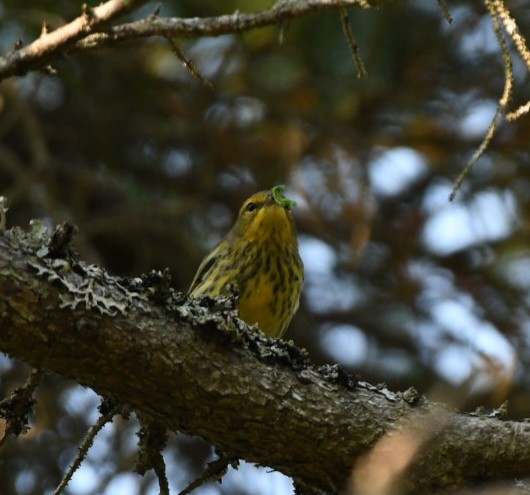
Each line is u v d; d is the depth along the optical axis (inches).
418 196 588.7
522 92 561.0
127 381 254.4
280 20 261.1
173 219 569.3
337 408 265.3
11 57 271.9
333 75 537.0
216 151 562.9
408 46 548.1
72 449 486.9
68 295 244.4
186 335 256.1
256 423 262.2
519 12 546.3
